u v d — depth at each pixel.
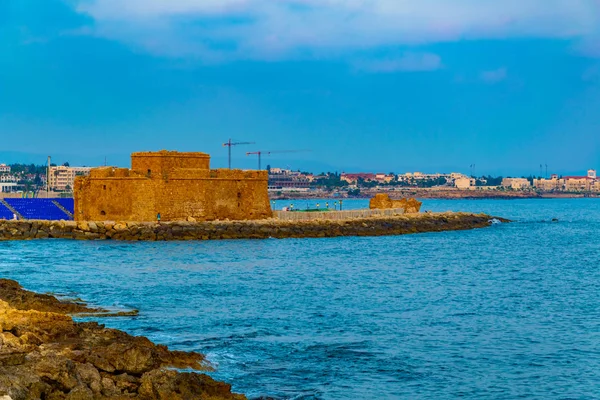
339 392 52.81
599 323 74.88
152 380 44.66
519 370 58.66
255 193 159.62
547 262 130.50
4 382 39.56
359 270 113.12
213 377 54.03
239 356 59.91
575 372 58.28
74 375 42.88
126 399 41.97
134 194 148.62
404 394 53.03
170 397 43.66
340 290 93.19
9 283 78.94
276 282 98.06
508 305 84.56
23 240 142.50
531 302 86.69
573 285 101.31
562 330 71.62
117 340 53.94
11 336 48.62
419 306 83.12
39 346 48.78
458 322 74.69
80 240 143.12
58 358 43.91
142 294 86.06
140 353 47.59
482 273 113.81
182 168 150.38
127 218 149.25
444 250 148.00
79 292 86.44
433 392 53.56
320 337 67.00
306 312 78.06
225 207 155.12
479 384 55.38
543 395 53.41
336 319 74.88
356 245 149.75
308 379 55.22
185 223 146.75
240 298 85.25
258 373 55.91
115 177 150.12
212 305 80.38
